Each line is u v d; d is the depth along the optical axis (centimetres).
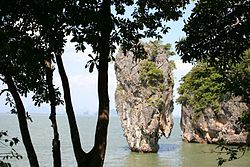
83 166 824
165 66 7625
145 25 996
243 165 5203
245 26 795
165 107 7562
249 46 830
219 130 8362
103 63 814
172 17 992
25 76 980
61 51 786
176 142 9806
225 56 882
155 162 5978
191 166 5484
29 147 884
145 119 7150
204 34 861
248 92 868
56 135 897
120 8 830
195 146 8544
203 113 8856
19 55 816
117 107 7875
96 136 833
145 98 7231
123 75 7675
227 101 7944
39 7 733
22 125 887
